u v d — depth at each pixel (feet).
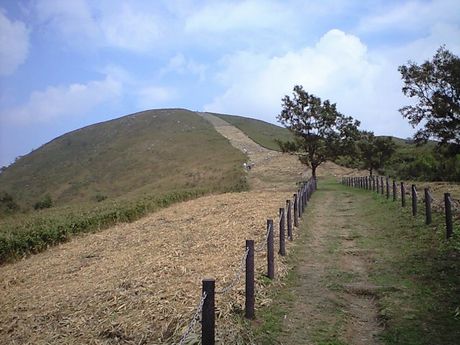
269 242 32.53
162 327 23.80
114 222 80.79
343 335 23.35
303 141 147.02
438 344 21.39
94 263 45.37
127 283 32.40
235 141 390.83
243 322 24.53
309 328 24.18
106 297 29.89
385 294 28.94
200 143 399.44
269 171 230.48
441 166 139.33
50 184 365.81
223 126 481.46
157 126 497.05
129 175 348.38
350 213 70.44
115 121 545.44
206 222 65.10
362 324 25.07
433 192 79.15
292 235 49.88
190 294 28.35
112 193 315.78
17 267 49.47
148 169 351.25
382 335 23.13
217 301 26.71
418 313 25.22
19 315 29.09
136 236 60.34
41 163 434.30
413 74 132.87
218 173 260.01
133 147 424.46
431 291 28.48
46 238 62.49
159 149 399.65
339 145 144.56
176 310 25.73
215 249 43.86
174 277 33.50
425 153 181.16
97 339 23.61
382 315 25.53
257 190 146.51
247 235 49.70
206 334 20.07
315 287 31.45
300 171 227.61
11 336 25.81
